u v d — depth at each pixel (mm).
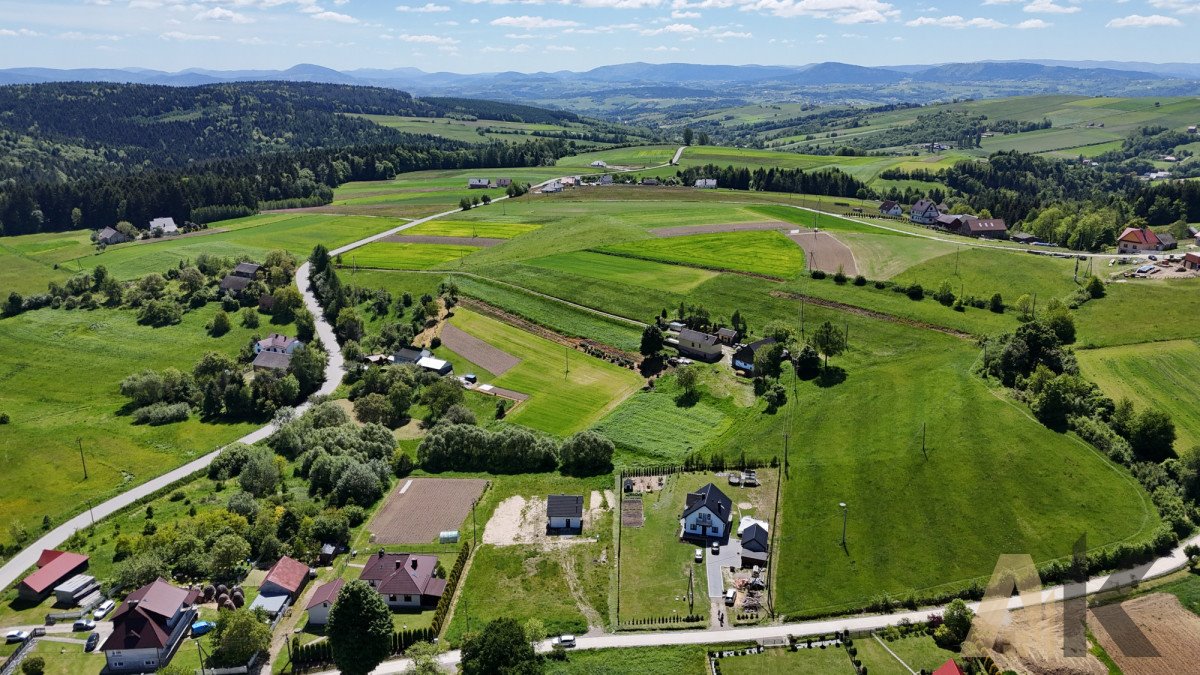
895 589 81125
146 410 134125
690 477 106250
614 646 74750
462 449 114125
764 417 120688
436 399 130125
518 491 105000
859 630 75625
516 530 95312
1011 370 121750
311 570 87562
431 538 94062
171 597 79062
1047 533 87000
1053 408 107438
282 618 79875
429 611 80625
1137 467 97125
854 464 103312
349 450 111875
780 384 130125
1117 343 128375
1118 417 105062
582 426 123500
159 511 102125
